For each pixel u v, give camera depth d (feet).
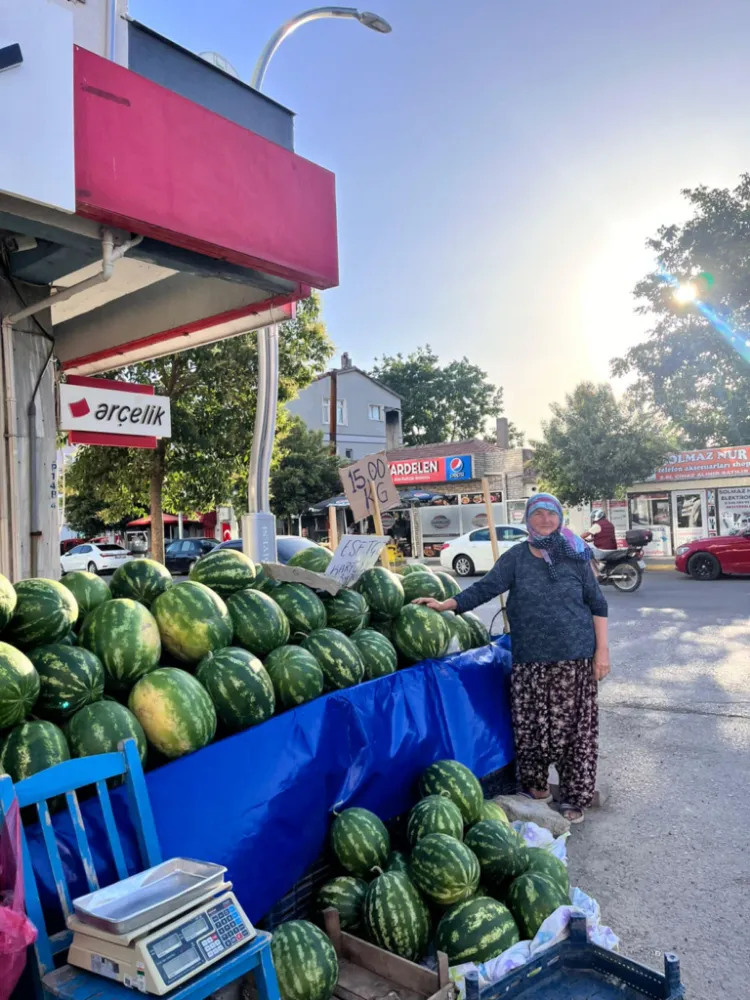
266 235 18.67
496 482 110.93
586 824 15.80
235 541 61.46
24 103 13.43
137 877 7.59
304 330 73.00
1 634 9.99
